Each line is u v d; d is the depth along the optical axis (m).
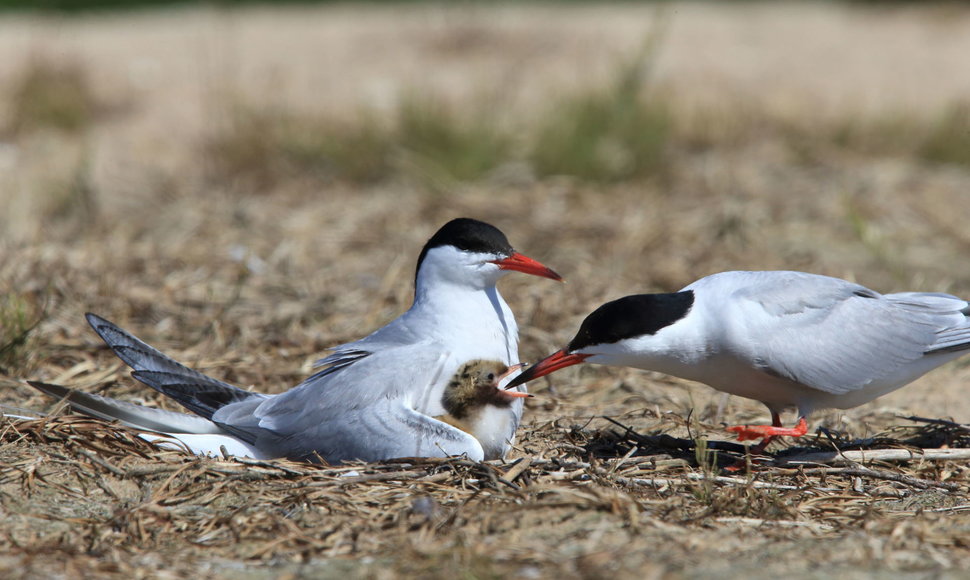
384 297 12.09
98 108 21.67
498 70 22.98
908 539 6.53
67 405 8.27
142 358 8.23
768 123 20.19
